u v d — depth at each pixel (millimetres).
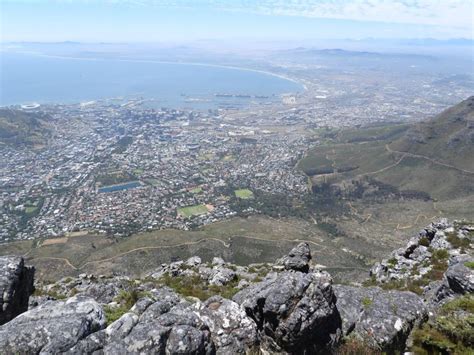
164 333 10938
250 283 25594
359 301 15227
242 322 13078
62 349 9945
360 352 12617
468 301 14078
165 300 13031
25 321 11055
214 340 12547
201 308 13508
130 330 11109
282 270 25656
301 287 13773
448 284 16562
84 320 10938
